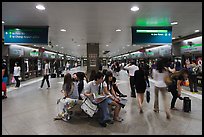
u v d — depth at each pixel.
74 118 4.81
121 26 7.36
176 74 5.59
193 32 9.59
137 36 7.36
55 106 6.08
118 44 14.99
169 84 5.12
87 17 5.94
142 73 5.30
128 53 30.73
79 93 5.04
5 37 7.24
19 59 14.61
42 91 9.25
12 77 12.48
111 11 5.26
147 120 4.62
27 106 6.10
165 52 15.43
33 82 13.72
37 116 4.99
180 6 4.86
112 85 5.48
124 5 4.74
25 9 5.08
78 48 19.59
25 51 15.36
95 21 6.51
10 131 3.95
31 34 7.36
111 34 9.48
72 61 47.44
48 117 4.91
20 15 5.72
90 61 14.06
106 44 15.01
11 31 7.26
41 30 7.40
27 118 4.82
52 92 8.92
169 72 5.21
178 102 6.57
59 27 7.62
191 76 8.77
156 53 17.42
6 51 12.13
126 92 8.94
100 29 8.06
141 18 6.09
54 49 21.25
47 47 18.25
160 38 7.39
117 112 4.60
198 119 4.68
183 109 5.47
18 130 4.00
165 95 5.04
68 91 4.80
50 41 12.80
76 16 5.80
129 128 4.10
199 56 10.59
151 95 8.02
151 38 7.38
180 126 4.20
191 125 4.26
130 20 6.36
